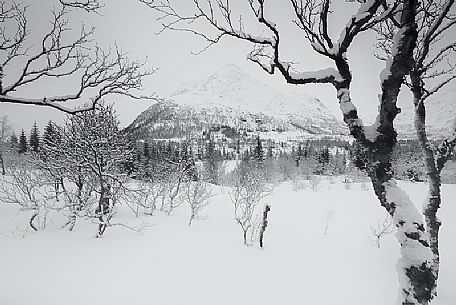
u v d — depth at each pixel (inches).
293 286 320.5
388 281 340.2
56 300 270.4
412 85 233.6
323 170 2375.7
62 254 405.4
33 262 369.7
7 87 165.9
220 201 1018.1
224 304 272.7
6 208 681.6
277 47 148.6
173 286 311.3
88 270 350.3
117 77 182.5
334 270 378.0
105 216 509.0
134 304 267.4
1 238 465.1
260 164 1668.3
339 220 775.7
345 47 146.4
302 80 152.4
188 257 406.3
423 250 130.6
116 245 454.3
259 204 999.0
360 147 146.3
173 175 792.3
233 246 475.2
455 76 227.0
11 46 165.6
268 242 522.9
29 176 605.0
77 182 582.9
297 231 637.9
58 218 620.7
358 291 310.3
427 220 230.7
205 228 608.4
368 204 1022.4
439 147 236.8
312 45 151.9
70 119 551.2
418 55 232.1
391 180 138.3
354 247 499.5
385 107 135.3
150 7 144.6
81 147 540.7
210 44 160.1
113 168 600.1
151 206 739.4
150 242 474.6
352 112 144.7
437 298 299.4
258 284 324.5
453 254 499.2
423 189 1147.9
